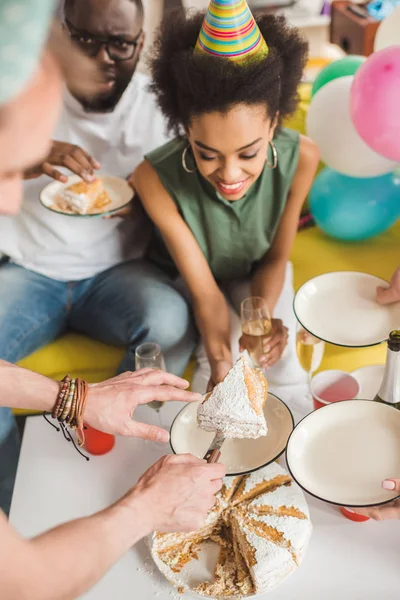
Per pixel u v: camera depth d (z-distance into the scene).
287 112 1.57
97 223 1.86
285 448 1.18
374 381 1.40
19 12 0.42
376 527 1.14
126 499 0.95
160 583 1.09
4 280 1.87
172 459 1.04
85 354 1.87
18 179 0.58
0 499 1.67
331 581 1.06
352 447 1.17
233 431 1.13
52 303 1.88
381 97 1.59
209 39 1.30
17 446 1.72
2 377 1.14
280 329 1.63
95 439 1.32
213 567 1.11
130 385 1.20
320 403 1.29
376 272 2.03
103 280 1.90
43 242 1.86
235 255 1.83
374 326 1.38
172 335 1.78
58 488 1.29
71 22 1.64
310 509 1.18
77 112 1.80
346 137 1.87
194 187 1.66
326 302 1.45
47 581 0.80
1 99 0.45
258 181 1.66
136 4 1.66
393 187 2.03
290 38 1.48
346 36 2.69
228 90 1.29
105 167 1.93
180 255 1.73
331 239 2.21
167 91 1.51
